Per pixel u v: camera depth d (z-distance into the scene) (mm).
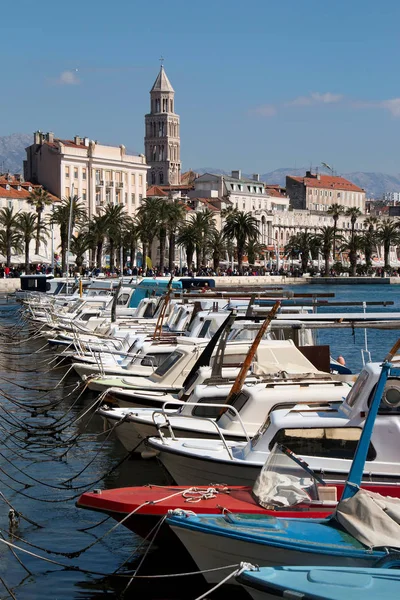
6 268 137750
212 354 27078
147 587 16031
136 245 165125
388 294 143000
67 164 193125
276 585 11812
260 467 17344
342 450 17234
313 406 19156
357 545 13359
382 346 58594
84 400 34812
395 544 13281
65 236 145375
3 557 17406
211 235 184000
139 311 50875
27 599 15539
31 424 30359
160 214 159000
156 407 25781
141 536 16078
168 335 36688
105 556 17406
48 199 168750
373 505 13789
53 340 45938
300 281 195250
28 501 20984
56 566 16922
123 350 38719
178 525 14523
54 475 23312
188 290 49188
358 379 18172
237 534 13844
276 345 26953
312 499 15430
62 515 19906
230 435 20156
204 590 15805
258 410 20438
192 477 18594
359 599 11328
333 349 56250
